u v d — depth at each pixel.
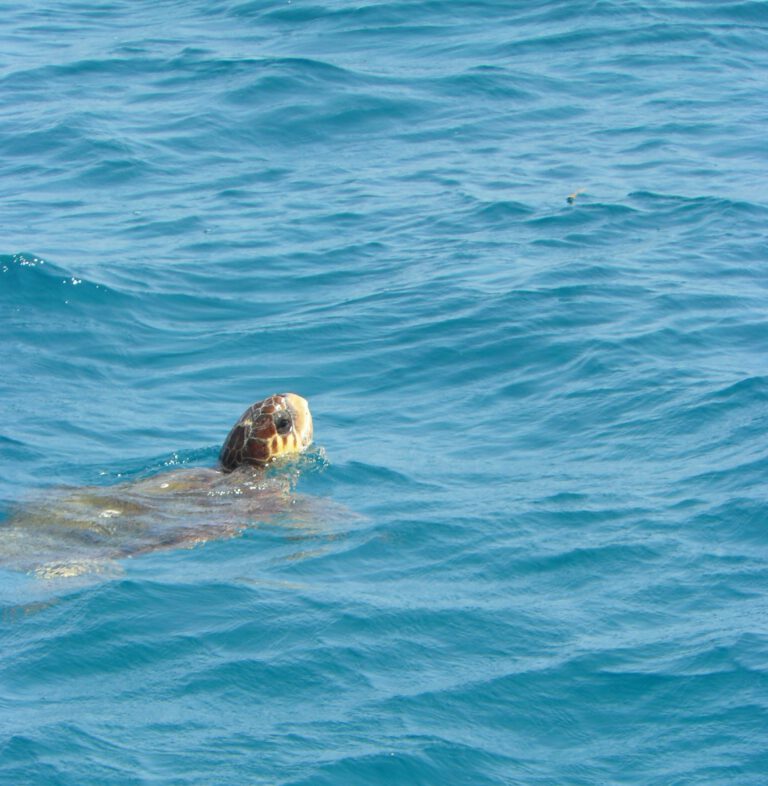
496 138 31.80
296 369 20.12
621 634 12.22
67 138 32.00
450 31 39.62
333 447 17.27
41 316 21.83
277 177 29.81
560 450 16.88
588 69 36.44
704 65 36.66
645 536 14.18
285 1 43.16
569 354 19.91
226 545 14.29
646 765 10.36
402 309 22.06
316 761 10.28
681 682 11.38
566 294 22.20
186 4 45.25
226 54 38.03
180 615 12.59
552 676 11.54
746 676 11.39
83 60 38.34
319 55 37.56
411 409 18.59
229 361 20.48
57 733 10.55
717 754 10.45
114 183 29.39
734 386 18.14
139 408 18.77
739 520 14.40
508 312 21.53
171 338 21.41
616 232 25.41
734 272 23.16
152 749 10.41
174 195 28.64
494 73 35.81
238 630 12.29
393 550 14.10
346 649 11.96
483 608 12.73
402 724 10.84
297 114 33.34
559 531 14.42
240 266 24.42
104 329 21.50
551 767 10.36
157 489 15.91
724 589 12.99
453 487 15.81
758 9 40.94
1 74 37.22
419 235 25.77
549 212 26.59
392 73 36.06
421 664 11.77
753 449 16.23
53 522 14.91
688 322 20.88
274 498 15.64
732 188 27.67
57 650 11.92
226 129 32.62
